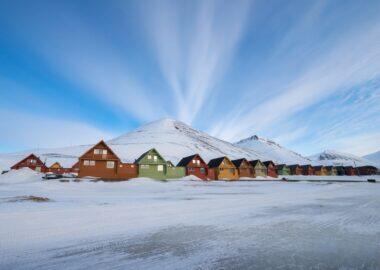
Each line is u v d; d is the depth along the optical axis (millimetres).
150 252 5188
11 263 4410
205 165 55969
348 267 4387
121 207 11156
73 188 23156
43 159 87875
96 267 4336
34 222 7645
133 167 44906
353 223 8273
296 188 26828
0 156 111688
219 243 5875
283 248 5512
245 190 23969
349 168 109625
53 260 4633
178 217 9109
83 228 7121
